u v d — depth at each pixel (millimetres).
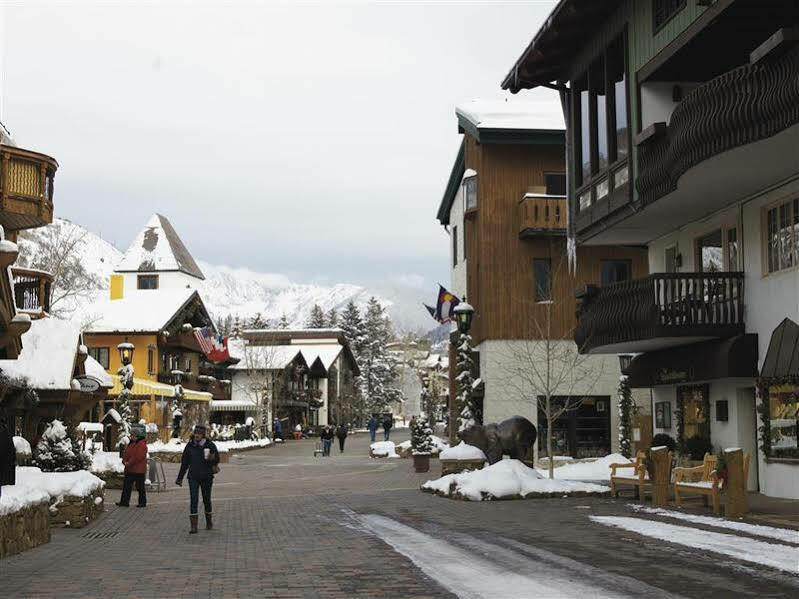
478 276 40000
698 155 18641
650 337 22891
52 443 20312
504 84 29062
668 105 22672
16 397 27500
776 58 16547
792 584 9812
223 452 47750
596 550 12578
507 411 37781
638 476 20750
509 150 39125
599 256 38750
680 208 23219
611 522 16016
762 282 21422
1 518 13023
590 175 26391
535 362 37969
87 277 62000
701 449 23906
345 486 28891
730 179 20250
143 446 22281
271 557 12789
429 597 9383
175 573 11438
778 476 20656
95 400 33031
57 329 29547
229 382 90188
